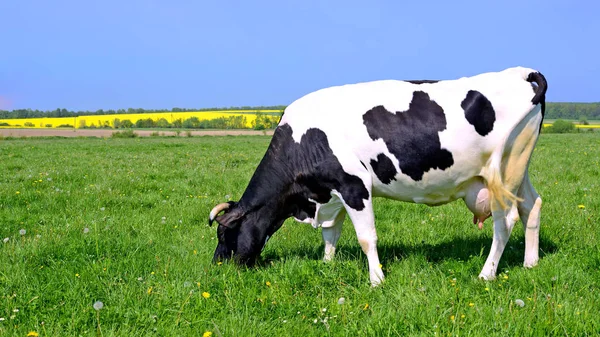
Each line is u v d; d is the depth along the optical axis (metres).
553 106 145.12
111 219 8.01
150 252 6.22
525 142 4.93
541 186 10.49
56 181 12.28
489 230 7.18
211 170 14.70
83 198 9.79
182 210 8.93
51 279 5.03
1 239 6.83
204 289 4.81
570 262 5.30
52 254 5.89
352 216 5.15
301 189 5.43
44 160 18.53
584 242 6.09
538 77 4.84
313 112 5.26
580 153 19.02
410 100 4.97
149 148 27.17
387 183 5.14
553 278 4.73
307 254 6.25
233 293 4.73
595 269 5.12
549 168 13.55
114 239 6.61
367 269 5.44
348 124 5.05
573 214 7.57
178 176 13.66
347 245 6.48
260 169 5.59
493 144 4.87
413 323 4.02
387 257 5.98
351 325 4.05
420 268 5.45
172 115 106.56
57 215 8.46
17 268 5.29
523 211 5.38
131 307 4.43
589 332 3.74
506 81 4.95
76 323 4.12
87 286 4.87
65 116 116.06
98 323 3.93
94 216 8.32
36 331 4.00
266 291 4.80
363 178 5.03
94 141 39.56
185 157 20.23
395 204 9.27
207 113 112.25
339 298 4.53
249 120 91.00
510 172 5.00
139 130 75.50
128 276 5.23
